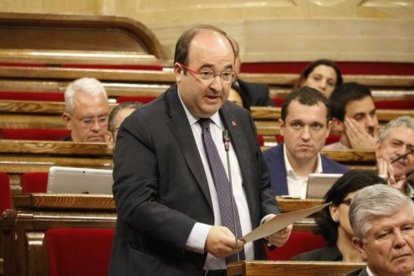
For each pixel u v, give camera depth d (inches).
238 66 373.1
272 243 185.8
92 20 462.9
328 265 178.4
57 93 402.9
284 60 500.1
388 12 510.6
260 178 196.5
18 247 224.2
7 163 305.6
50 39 463.5
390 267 177.2
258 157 196.7
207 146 189.0
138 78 420.8
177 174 184.1
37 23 461.1
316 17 503.8
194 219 182.7
